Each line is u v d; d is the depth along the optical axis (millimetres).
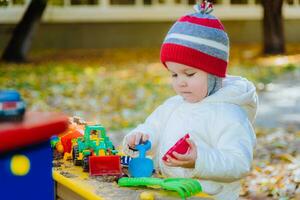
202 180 2619
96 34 17453
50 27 16938
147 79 11758
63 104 9320
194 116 2719
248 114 2844
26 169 2016
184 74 2668
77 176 2602
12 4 16062
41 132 1978
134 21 17766
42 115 2117
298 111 8891
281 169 5680
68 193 2609
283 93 10367
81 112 8727
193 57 2602
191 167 2461
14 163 1982
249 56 15242
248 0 18938
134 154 2820
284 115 8609
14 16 16141
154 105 9273
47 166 2086
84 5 17438
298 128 7688
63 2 17047
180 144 2424
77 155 2799
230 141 2570
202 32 2613
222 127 2627
